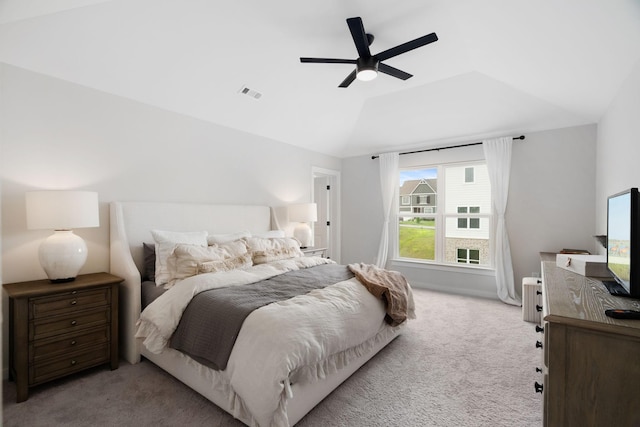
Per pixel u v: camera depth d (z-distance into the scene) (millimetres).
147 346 1986
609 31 1812
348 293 2189
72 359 2082
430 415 1750
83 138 2516
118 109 2729
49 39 2123
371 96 4105
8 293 1867
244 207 3779
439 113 4094
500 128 4020
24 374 1878
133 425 1668
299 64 3129
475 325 3123
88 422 1690
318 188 5965
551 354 1141
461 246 4516
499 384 2062
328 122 4453
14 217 2174
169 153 3121
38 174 2283
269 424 1433
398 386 2039
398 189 5078
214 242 3051
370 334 2123
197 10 2264
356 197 5516
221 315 1781
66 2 1851
